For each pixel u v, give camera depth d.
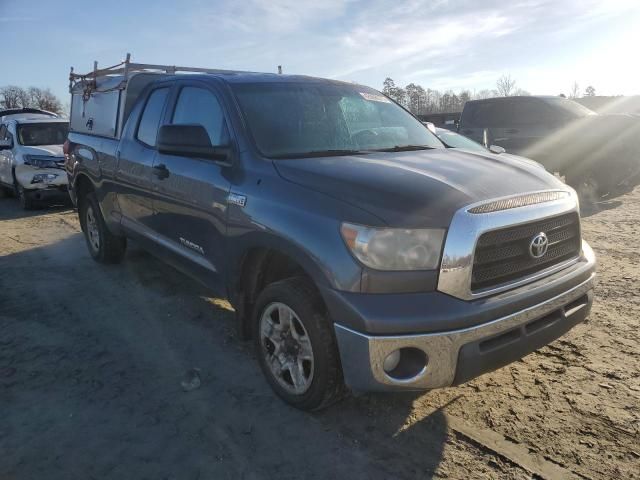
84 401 3.33
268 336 3.26
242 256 3.33
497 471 2.63
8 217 9.85
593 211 8.95
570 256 3.21
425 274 2.58
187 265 4.11
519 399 3.25
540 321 2.91
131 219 5.02
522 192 2.92
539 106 10.40
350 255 2.62
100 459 2.78
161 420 3.12
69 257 6.67
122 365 3.79
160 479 2.62
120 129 5.31
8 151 10.94
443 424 3.03
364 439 2.91
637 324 4.23
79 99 6.65
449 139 6.77
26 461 2.77
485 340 2.63
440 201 2.66
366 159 3.30
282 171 3.16
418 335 2.53
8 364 3.83
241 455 2.79
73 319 4.64
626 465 2.63
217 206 3.49
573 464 2.66
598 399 3.21
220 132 3.72
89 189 6.22
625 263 5.82
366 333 2.55
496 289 2.71
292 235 2.86
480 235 2.62
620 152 9.27
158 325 4.49
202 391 3.43
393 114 4.44
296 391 3.10
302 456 2.78
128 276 5.79
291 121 3.71
